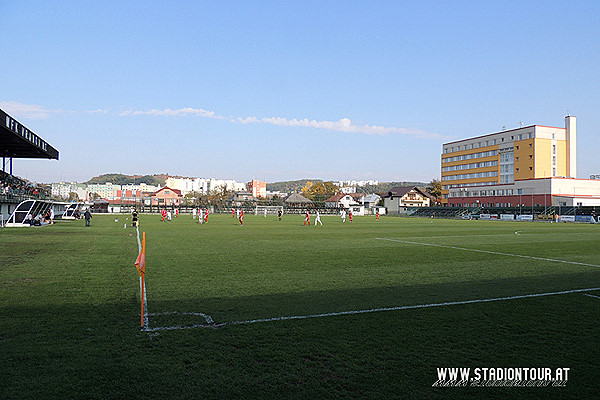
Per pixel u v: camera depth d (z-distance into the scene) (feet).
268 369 17.25
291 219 209.97
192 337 21.15
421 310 26.99
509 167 311.27
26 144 111.24
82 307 27.02
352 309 27.02
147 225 132.67
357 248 65.82
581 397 15.37
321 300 29.48
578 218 199.41
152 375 16.56
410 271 43.06
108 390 15.30
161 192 433.48
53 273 39.93
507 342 20.90
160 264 46.62
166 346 19.80
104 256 52.70
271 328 22.75
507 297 31.04
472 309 27.40
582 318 25.38
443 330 22.71
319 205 368.27
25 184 174.81
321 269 43.78
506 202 286.66
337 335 21.66
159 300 29.19
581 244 75.82
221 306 27.55
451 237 91.20
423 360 18.48
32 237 79.92
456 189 351.67
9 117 89.45
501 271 43.65
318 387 15.70
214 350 19.33
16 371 16.83
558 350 19.89
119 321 23.86
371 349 19.70
